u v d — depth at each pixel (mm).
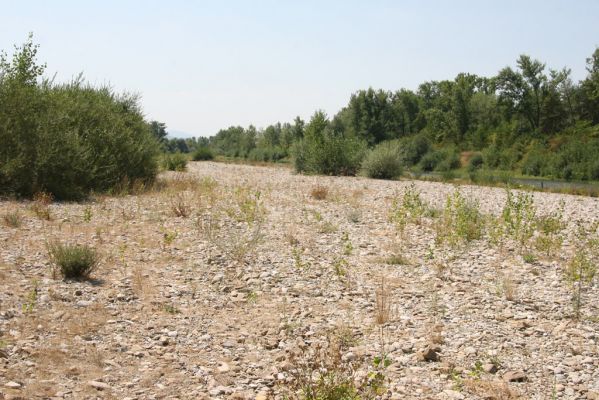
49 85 20109
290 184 27672
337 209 18203
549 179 53344
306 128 39781
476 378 5672
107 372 5648
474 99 88188
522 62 77250
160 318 7402
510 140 72062
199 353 6355
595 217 17625
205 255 10961
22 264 9195
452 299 8617
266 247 11938
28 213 13953
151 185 22266
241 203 18000
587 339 6949
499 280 9789
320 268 10383
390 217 15984
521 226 14344
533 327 7363
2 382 5109
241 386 5523
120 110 22969
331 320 7586
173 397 5215
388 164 34625
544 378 5793
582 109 74062
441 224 14938
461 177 41812
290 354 5762
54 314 7090
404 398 5254
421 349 6418
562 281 9766
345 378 5242
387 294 8820
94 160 19781
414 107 96750
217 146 110812
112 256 10336
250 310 8008
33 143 17219
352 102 90375
